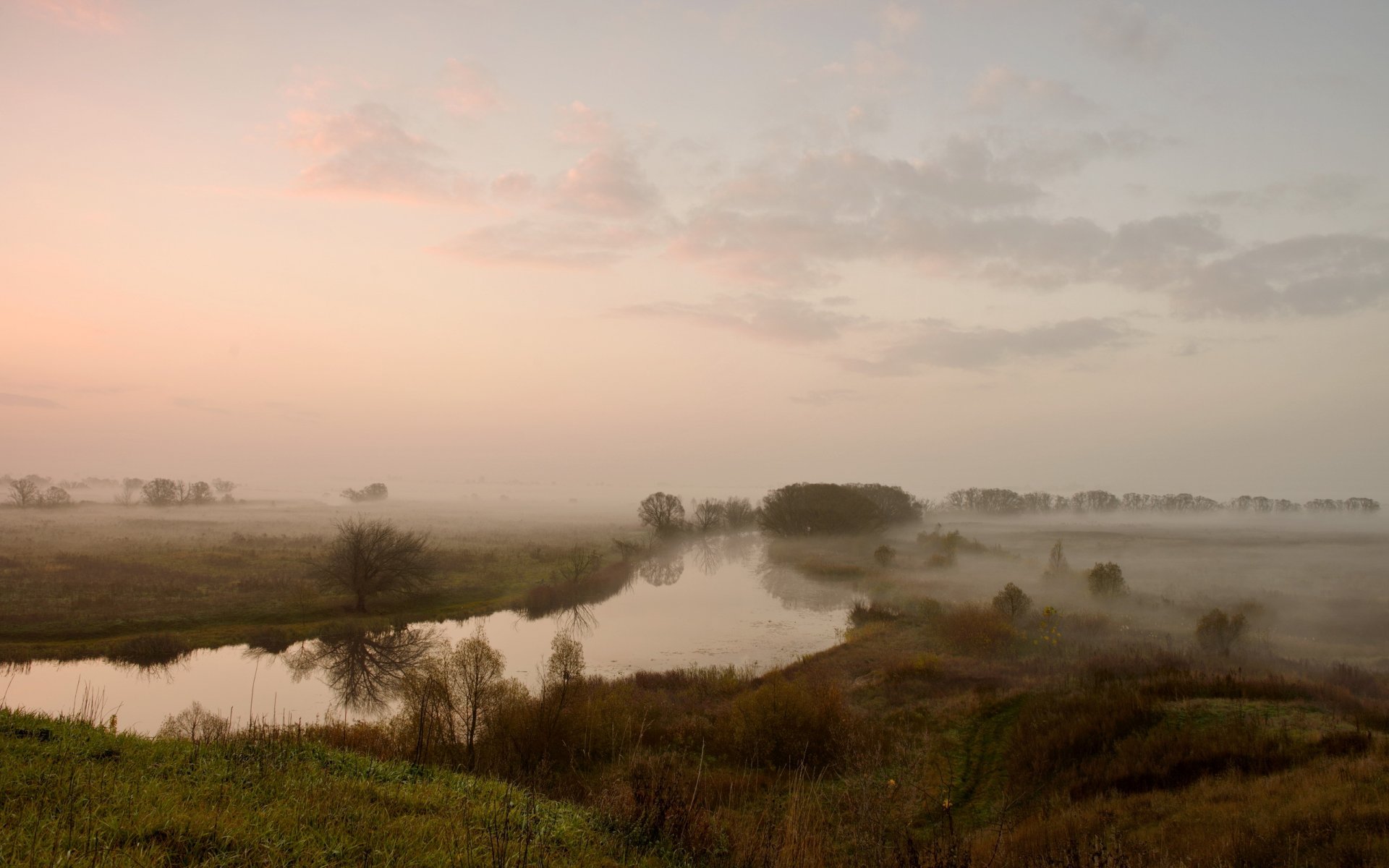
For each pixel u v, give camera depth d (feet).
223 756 27.71
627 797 31.35
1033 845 37.37
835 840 30.17
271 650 118.62
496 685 63.46
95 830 17.56
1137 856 33.06
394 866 18.79
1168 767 48.83
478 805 26.68
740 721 66.33
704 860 26.16
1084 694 66.85
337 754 32.22
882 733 67.15
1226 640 94.73
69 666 104.58
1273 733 50.85
